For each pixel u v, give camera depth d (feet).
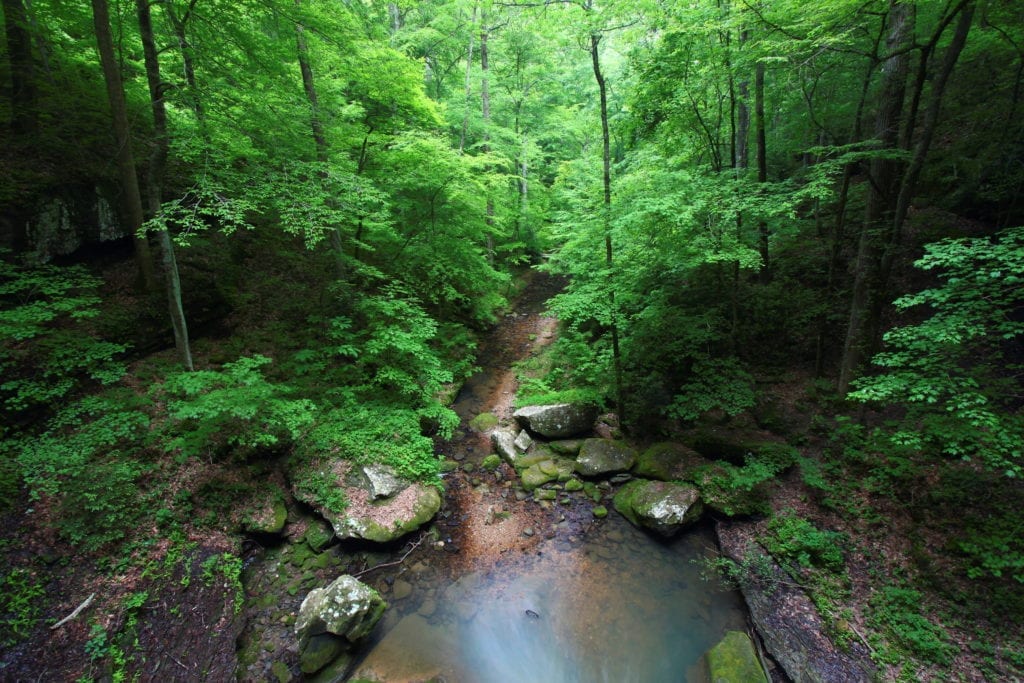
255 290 33.30
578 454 28.45
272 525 20.93
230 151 24.70
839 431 23.20
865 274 23.98
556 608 19.39
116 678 14.37
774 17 22.66
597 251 28.07
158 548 18.12
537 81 63.36
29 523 16.76
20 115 27.04
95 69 33.06
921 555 17.54
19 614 14.76
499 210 48.19
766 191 27.02
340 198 24.64
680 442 27.53
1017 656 14.15
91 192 27.94
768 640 16.76
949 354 15.74
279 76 27.35
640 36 27.94
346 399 27.71
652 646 17.56
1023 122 26.73
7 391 19.49
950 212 31.58
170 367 25.35
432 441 27.63
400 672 16.35
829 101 32.53
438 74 57.98
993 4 21.07
